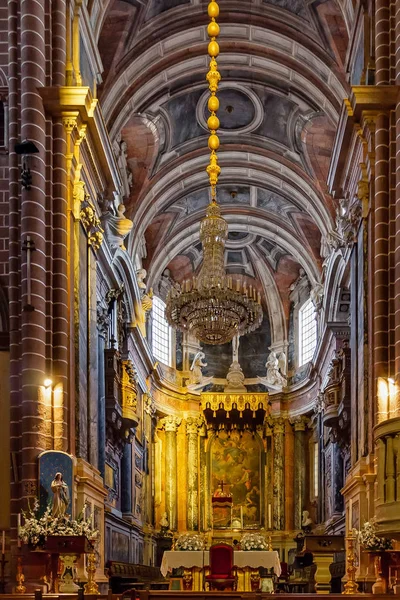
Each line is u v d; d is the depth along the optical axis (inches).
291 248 1283.2
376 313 615.5
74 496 583.2
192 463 1338.6
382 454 451.2
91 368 685.3
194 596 482.6
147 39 917.8
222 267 721.6
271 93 1031.6
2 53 631.8
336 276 1026.7
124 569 852.0
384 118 637.3
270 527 1311.5
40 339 580.7
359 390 687.7
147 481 1203.9
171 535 1266.0
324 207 1104.8
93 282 709.9
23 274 582.9
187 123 1079.6
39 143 604.1
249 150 1125.1
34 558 540.7
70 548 528.4
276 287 1407.5
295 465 1333.7
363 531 576.4
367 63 669.3
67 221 620.7
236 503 1332.4
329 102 959.6
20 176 599.8
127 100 952.9
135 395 959.0
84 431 647.1
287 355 1395.2
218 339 735.1
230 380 1384.1
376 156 634.8
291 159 1114.7
